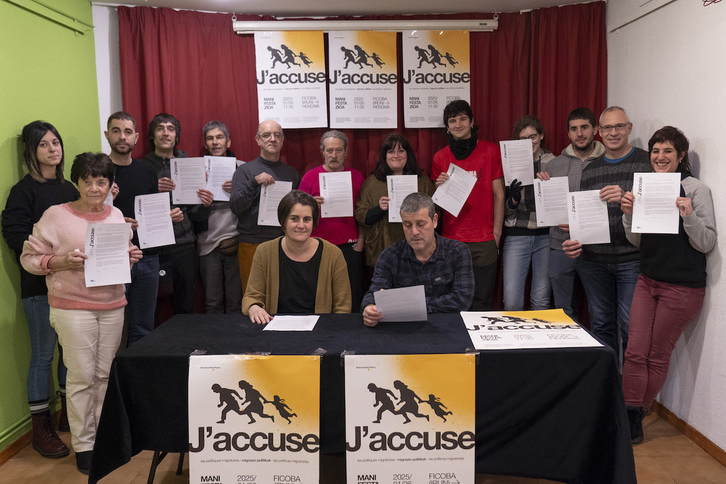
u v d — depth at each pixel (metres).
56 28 3.29
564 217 3.27
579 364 1.86
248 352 1.90
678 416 3.00
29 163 2.79
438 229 3.79
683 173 2.72
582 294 3.86
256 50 3.80
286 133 3.96
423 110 3.90
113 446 1.90
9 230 2.70
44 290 2.79
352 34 3.83
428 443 1.87
